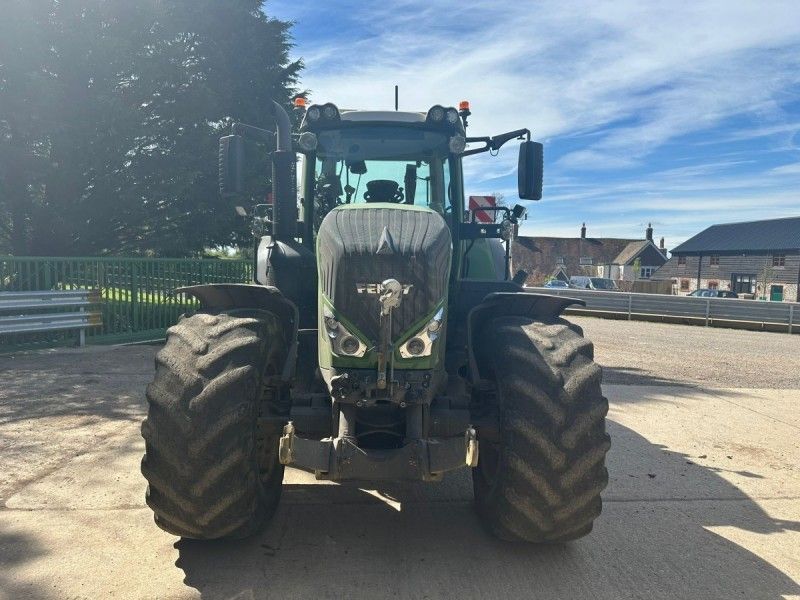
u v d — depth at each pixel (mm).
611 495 4199
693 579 3102
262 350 3121
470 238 4500
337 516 3725
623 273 67688
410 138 4348
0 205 11680
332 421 3102
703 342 12547
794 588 3045
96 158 11211
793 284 45875
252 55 13445
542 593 2922
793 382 8305
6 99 10164
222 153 4113
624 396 7238
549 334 3246
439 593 2889
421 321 3021
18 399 6078
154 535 3354
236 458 2883
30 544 3221
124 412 5672
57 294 8711
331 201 4348
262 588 2877
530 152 4242
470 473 4531
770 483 4484
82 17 10961
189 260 10969
